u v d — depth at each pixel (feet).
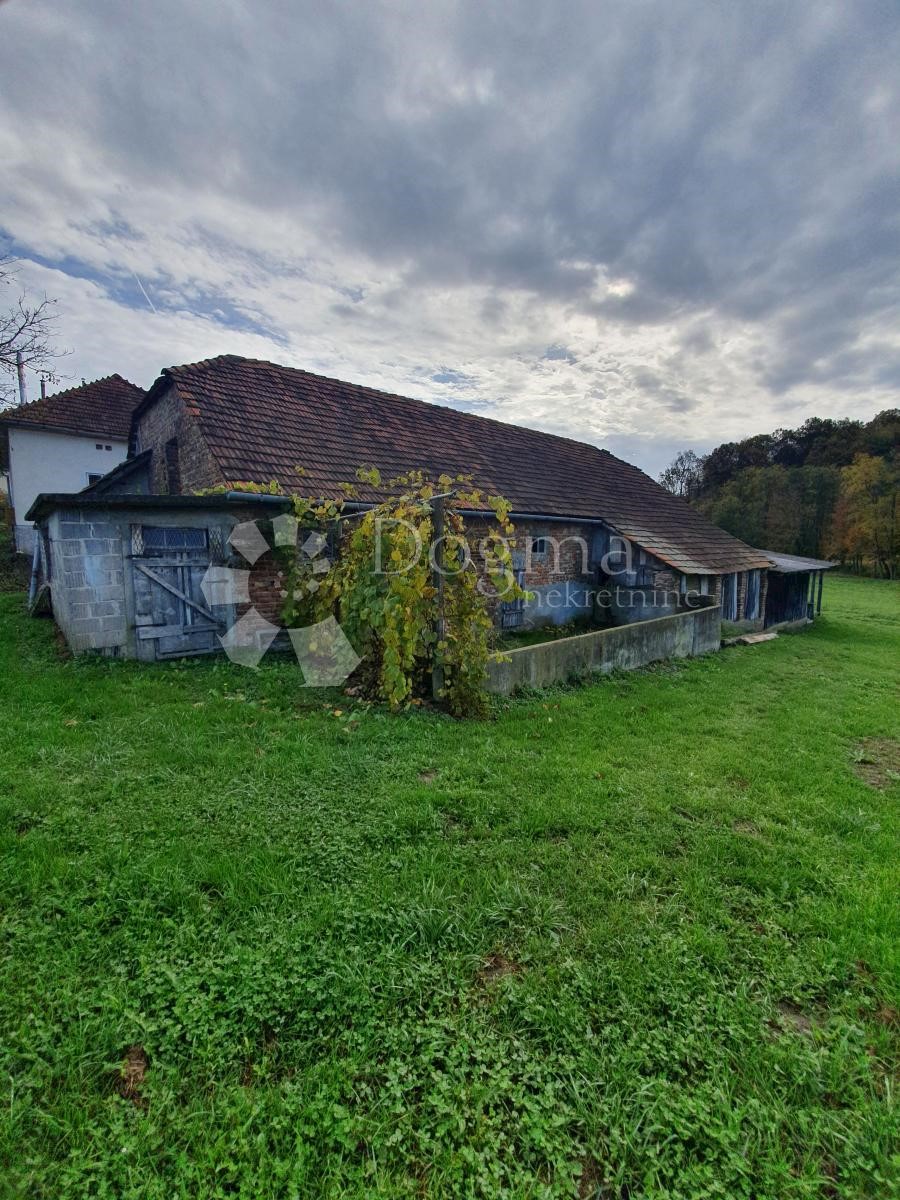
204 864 9.05
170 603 24.12
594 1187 5.00
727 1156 5.22
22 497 57.21
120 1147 4.99
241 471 25.95
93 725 15.10
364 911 8.18
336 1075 5.75
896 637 48.55
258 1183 4.77
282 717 16.85
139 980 6.79
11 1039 5.93
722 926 8.50
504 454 44.83
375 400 40.73
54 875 8.61
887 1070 6.31
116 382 68.39
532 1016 6.57
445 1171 4.98
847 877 10.00
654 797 12.89
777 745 17.57
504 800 12.12
